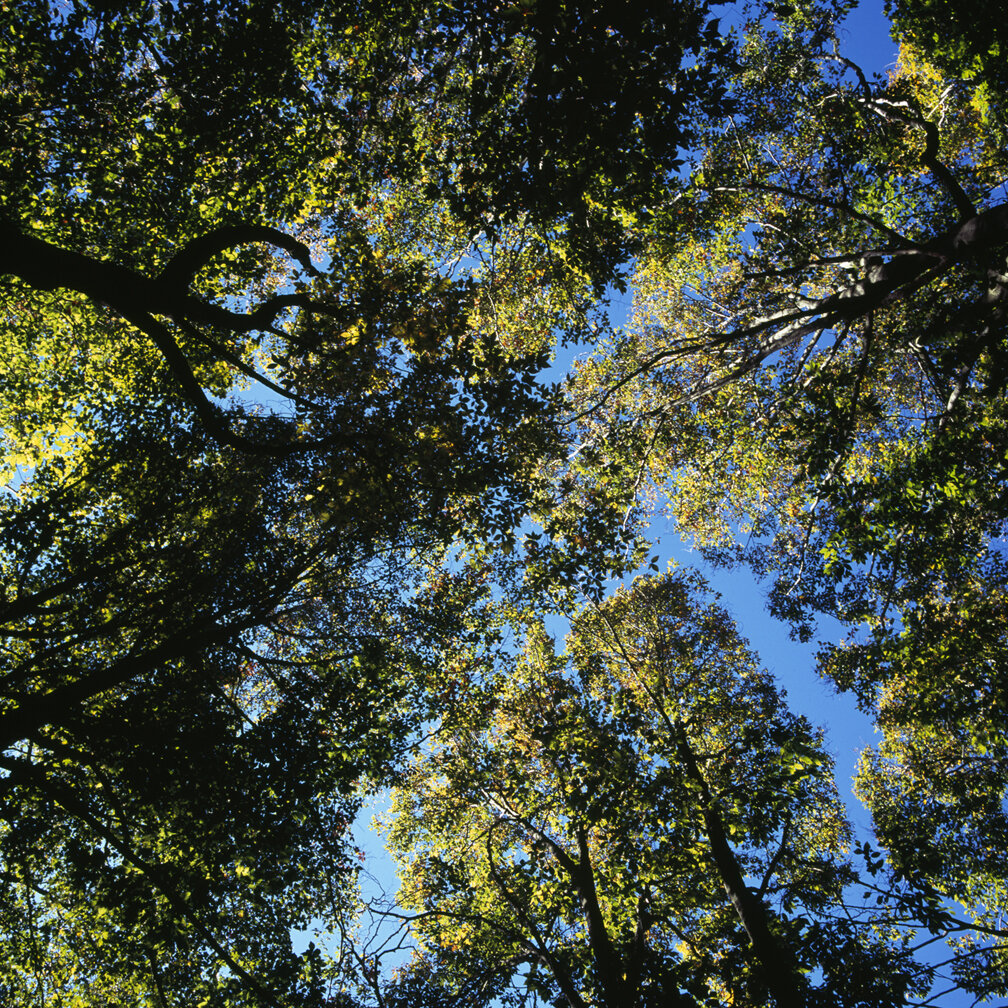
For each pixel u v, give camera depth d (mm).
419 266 10250
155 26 10055
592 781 11117
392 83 12320
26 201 10773
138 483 10742
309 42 11641
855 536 10773
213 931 8906
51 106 9930
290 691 9891
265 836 8734
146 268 12508
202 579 9727
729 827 11625
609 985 10711
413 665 12273
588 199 11172
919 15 11477
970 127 15938
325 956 10062
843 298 11055
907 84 13164
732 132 14578
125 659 8172
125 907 8547
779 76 14305
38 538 9367
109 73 9891
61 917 9438
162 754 8211
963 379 10586
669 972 10008
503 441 10320
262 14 10148
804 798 11070
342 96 12438
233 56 10148
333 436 9555
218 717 9648
